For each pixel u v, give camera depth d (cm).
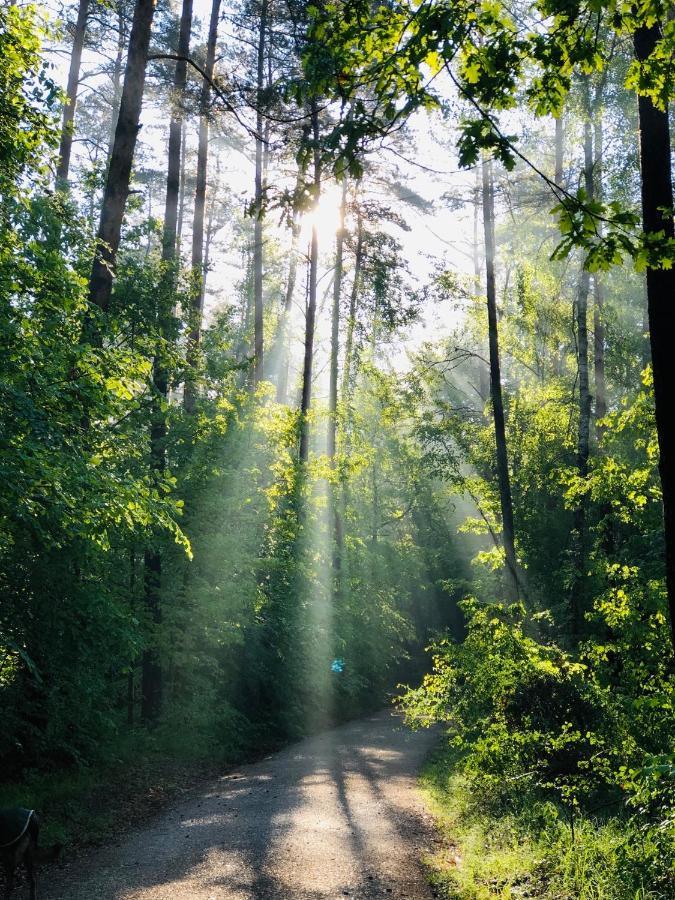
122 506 920
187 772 1543
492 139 452
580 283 2081
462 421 3019
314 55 529
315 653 2434
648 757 805
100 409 967
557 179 2145
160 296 1925
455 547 4322
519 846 941
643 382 1201
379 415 3638
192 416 1886
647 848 766
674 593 635
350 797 1280
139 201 2066
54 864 912
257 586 2016
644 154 654
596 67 511
